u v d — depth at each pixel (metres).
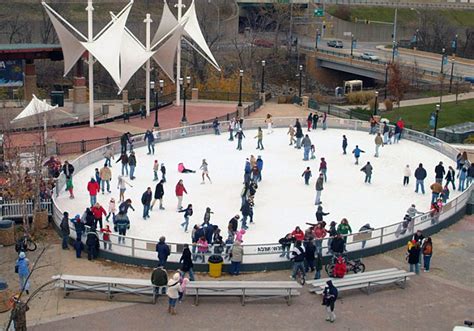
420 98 93.69
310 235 29.41
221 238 29.73
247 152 48.81
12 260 30.30
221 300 26.45
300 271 28.00
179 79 67.06
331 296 24.61
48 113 55.19
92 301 26.27
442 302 26.81
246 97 76.12
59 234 33.44
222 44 128.75
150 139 47.12
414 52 132.75
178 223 34.38
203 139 52.50
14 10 118.94
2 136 44.91
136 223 34.19
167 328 24.30
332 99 97.12
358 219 35.84
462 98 92.75
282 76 125.62
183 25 64.25
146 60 61.47
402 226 32.22
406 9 164.38
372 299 26.86
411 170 45.06
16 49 64.62
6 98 77.56
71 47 58.66
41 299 26.34
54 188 37.47
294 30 148.75
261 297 26.47
